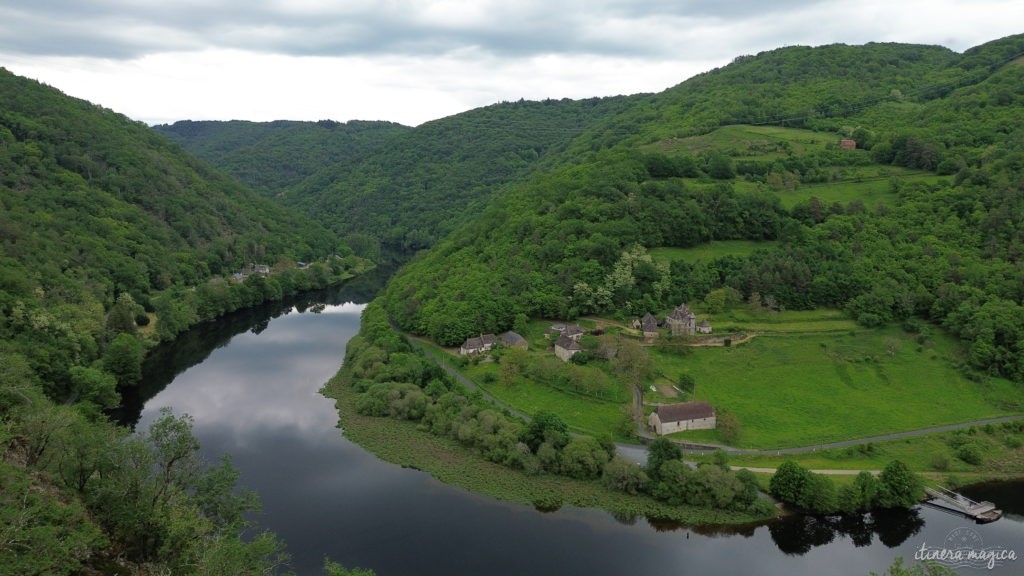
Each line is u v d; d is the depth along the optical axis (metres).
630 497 112.44
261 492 115.00
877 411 139.88
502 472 121.31
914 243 185.62
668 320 170.50
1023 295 161.12
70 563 62.94
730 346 163.50
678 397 143.50
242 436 138.38
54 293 178.75
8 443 77.50
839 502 105.31
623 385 148.50
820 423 135.50
